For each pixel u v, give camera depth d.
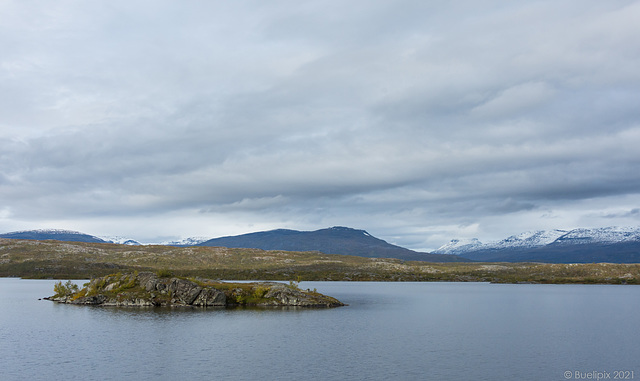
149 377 62.97
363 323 114.94
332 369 67.94
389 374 65.69
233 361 72.25
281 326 106.81
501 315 137.62
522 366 71.44
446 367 70.06
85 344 84.19
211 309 136.00
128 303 141.62
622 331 106.94
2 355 75.25
